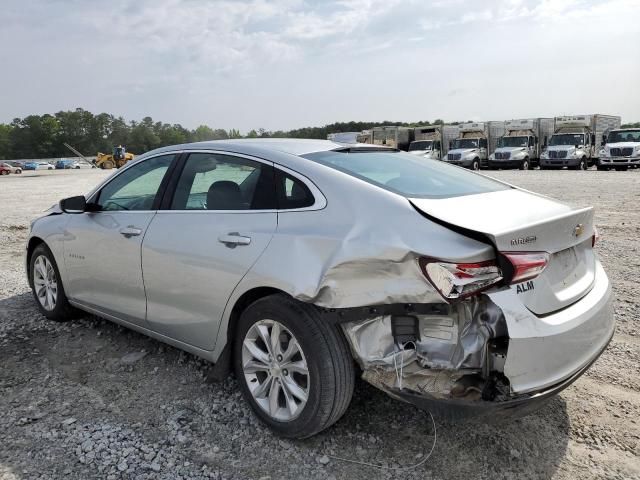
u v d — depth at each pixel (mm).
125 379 3729
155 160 3992
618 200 13734
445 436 3047
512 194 3348
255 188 3258
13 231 10219
